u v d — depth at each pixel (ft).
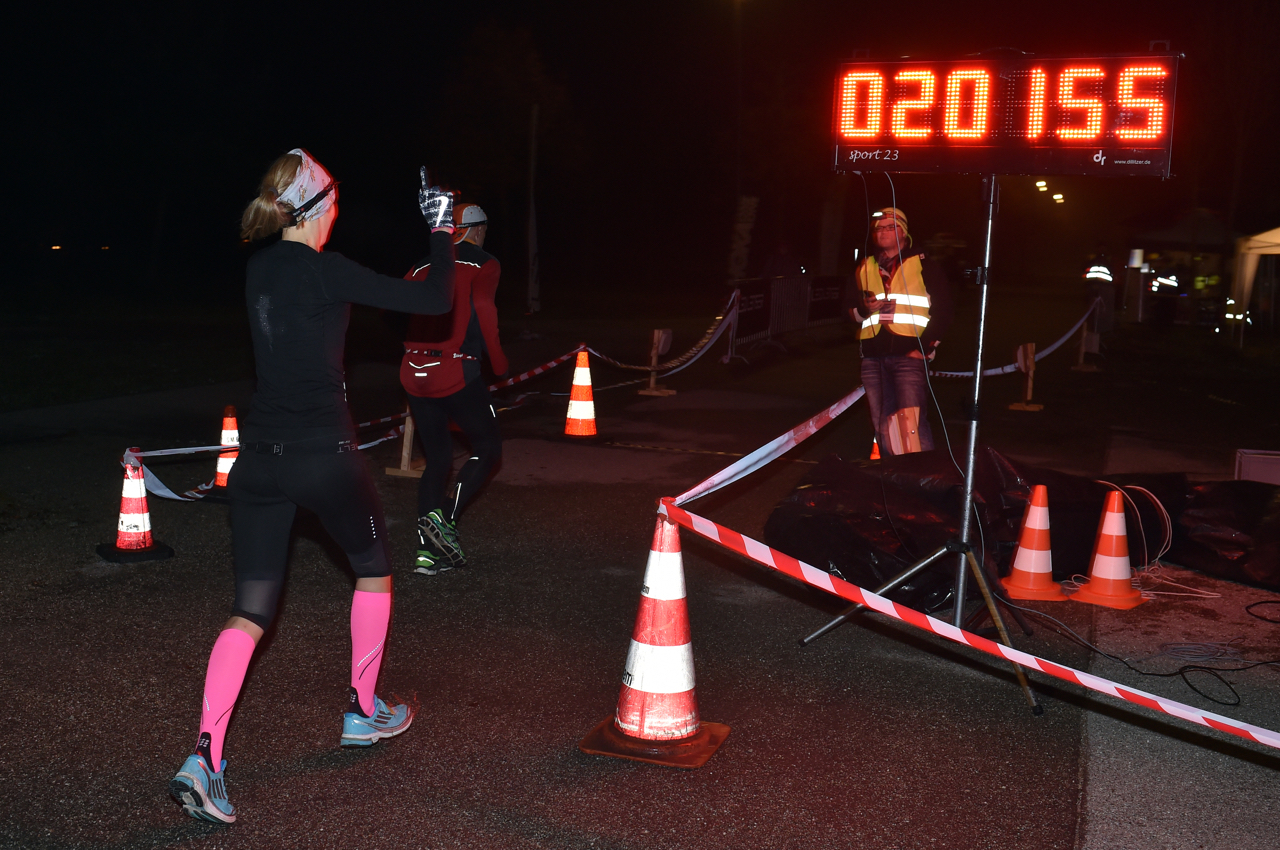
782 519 18.93
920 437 24.11
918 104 15.35
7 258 108.06
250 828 10.60
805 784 11.77
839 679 14.84
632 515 23.89
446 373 18.62
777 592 18.70
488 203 110.11
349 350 54.90
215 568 19.02
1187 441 35.53
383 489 25.85
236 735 12.63
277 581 11.14
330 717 13.17
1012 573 19.06
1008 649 12.89
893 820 11.05
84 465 27.20
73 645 15.29
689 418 37.58
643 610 12.51
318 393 10.78
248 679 14.28
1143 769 12.39
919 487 19.75
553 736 12.80
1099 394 47.42
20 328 63.82
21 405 36.06
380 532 11.72
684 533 22.39
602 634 16.40
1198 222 85.66
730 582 19.24
